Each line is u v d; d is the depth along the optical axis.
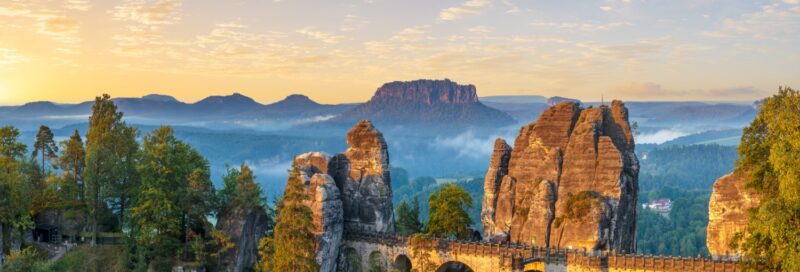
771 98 79.19
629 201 107.50
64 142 123.62
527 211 112.06
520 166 116.12
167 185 109.62
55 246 113.19
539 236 107.88
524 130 119.62
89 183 112.56
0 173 107.38
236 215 111.19
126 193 116.44
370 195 116.50
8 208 105.31
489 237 113.38
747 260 81.19
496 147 120.88
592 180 107.06
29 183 116.50
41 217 117.25
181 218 112.31
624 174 107.31
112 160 114.69
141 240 105.81
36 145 131.25
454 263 114.62
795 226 70.75
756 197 91.88
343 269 112.06
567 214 105.88
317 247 105.88
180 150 113.75
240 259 108.94
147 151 112.25
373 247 112.12
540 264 98.12
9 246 107.12
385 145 119.00
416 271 106.25
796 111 75.88
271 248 103.38
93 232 113.00
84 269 107.00
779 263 73.94
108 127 120.50
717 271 87.75
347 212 117.38
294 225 94.50
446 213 118.19
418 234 108.94
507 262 96.50
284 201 98.38
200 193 109.56
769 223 71.12
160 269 105.94
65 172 123.44
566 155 110.50
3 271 92.06
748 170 85.56
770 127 77.31
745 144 82.94
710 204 96.31
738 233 80.19
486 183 120.19
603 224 102.88
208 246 109.88
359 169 118.75
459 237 118.19
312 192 109.69
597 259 93.94
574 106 115.06
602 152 107.06
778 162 71.44
